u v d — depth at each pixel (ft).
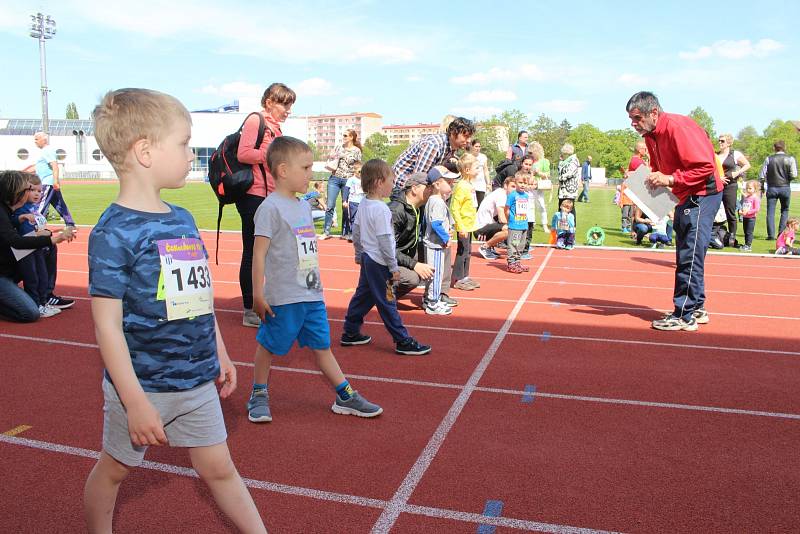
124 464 7.05
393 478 10.59
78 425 12.80
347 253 39.19
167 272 6.58
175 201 85.56
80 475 10.71
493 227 36.73
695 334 20.51
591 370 16.61
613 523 9.25
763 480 10.66
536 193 49.90
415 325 21.54
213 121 210.38
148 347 6.60
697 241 20.25
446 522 9.23
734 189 41.63
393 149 401.90
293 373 16.28
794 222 38.42
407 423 13.01
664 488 10.33
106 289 6.21
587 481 10.54
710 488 10.36
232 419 13.20
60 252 39.24
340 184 45.19
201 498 9.95
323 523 9.19
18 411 13.52
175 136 6.65
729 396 14.73
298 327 12.74
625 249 40.83
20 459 11.28
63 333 19.97
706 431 12.69
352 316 18.53
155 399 6.70
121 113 6.42
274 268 12.64
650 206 20.22
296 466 11.01
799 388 15.34
